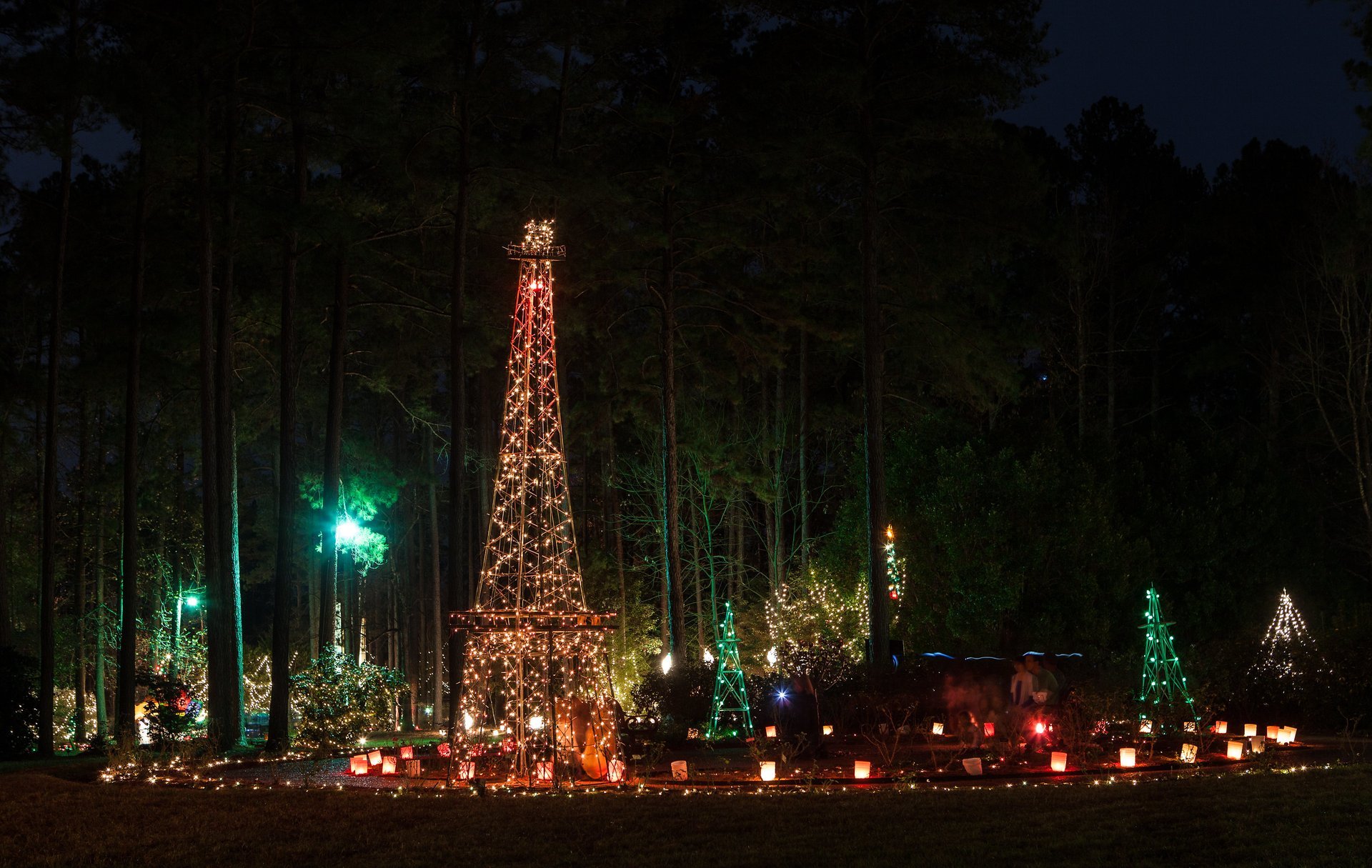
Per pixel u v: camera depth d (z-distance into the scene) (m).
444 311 33.12
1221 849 10.59
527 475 19.75
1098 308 50.97
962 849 10.81
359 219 28.95
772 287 35.78
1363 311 44.28
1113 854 10.54
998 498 31.45
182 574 47.09
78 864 11.47
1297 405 47.38
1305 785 13.48
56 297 26.61
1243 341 48.12
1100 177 50.56
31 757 25.28
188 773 17.86
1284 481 39.59
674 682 26.70
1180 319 52.44
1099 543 32.22
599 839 11.67
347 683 30.03
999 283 37.09
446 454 41.53
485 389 42.22
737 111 34.12
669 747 21.92
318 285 32.12
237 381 37.44
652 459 47.97
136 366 27.03
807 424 43.69
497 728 17.23
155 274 29.53
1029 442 34.62
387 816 13.03
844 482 49.41
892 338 38.44
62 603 45.72
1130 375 52.47
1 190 27.03
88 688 52.59
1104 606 32.28
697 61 35.59
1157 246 50.72
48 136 24.88
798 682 18.89
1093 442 37.03
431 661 59.03
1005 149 32.56
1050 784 14.27
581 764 16.05
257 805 13.91
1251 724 22.28
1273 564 37.56
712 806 13.09
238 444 39.69
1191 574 36.38
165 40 25.78
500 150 28.91
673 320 35.59
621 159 35.16
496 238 35.91
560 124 34.69
